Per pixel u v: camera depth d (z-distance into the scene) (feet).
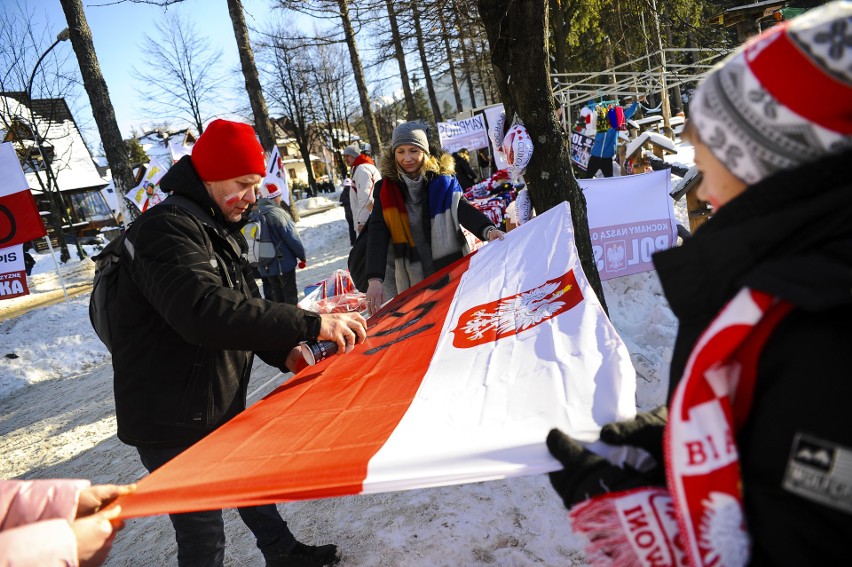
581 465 3.62
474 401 5.32
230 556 9.91
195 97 108.47
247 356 7.77
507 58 11.15
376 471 4.50
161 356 6.81
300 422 6.21
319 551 8.63
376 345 8.70
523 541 8.06
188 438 6.91
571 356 5.33
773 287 2.76
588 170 29.37
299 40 53.26
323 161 226.79
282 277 24.54
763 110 2.86
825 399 2.61
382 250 11.55
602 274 16.21
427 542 8.50
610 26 76.13
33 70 53.88
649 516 3.26
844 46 2.65
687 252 3.21
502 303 8.02
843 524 2.59
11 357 31.71
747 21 39.52
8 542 3.97
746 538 2.94
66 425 20.62
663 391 11.42
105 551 4.63
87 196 135.95
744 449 3.01
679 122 62.28
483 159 53.31
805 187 2.82
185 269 6.35
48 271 68.39
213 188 7.14
